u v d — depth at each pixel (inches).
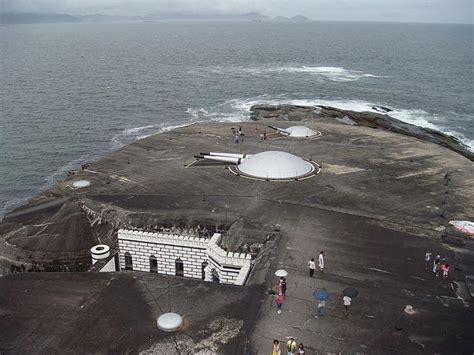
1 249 2004.2
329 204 2186.3
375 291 1515.7
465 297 1493.6
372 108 5556.1
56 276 1581.0
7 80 7229.3
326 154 2960.1
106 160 2856.8
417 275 1610.5
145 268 2005.4
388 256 1729.8
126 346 1243.2
